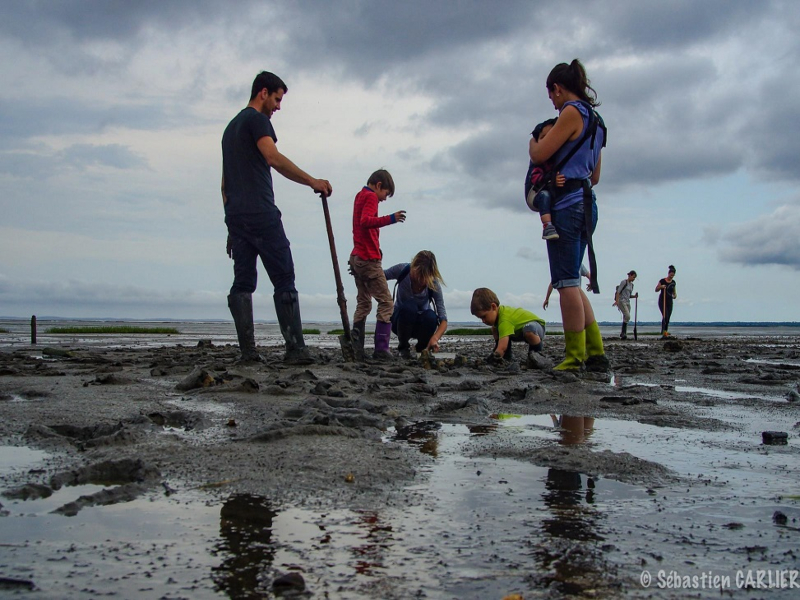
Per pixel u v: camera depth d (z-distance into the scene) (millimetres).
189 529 1741
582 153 5812
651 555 1603
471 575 1470
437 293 8359
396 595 1365
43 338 17109
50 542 1637
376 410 3846
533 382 5598
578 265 6086
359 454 2600
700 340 19891
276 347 12305
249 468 2365
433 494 2109
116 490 2051
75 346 12172
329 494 2080
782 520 1883
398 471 2375
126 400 4121
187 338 18047
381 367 6699
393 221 7578
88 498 1978
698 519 1886
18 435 2984
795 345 16375
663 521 1863
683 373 7012
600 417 3824
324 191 6750
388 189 7879
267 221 6230
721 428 3477
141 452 2602
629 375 6645
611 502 2047
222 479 2234
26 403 3945
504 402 4410
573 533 1752
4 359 7633
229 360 7602
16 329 26203
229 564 1510
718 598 1379
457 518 1863
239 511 1901
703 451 2855
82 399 4137
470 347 12789
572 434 3238
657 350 12672
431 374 6332
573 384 5434
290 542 1656
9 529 1729
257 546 1626
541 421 3668
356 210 7836
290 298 6469
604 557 1587
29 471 2326
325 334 23234
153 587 1383
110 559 1531
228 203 6293
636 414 3947
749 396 4953
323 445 2744
